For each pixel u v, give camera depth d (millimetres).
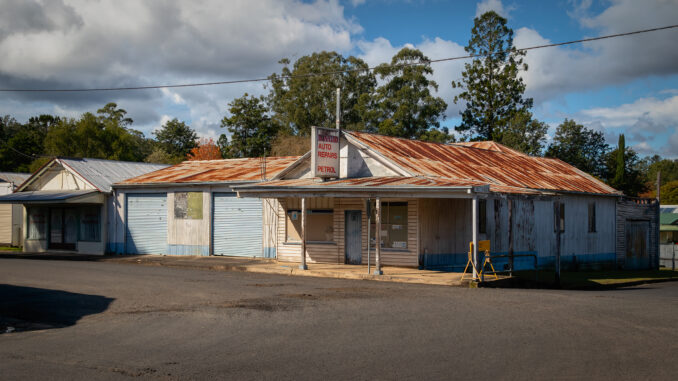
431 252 20094
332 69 61812
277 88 66438
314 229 22422
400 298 12727
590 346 7887
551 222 25391
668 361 7105
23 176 42375
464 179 20469
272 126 61344
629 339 8352
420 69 56938
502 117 55656
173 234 26859
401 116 54812
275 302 12055
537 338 8391
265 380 6301
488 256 17297
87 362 7195
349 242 21594
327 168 20812
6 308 11680
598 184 29781
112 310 11312
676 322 9797
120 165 32062
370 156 20719
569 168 31453
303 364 6977
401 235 20219
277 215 23922
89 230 29156
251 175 25766
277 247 23297
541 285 18656
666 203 76188
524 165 27891
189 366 6930
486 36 56344
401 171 19766
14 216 36062
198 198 26250
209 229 25859
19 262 23109
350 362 7055
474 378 6340
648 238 32094
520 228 23688
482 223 21781
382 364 6949
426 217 20016
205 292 13680
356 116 61844
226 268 21234
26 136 78500
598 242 28359
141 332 9109
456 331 8906
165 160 68125
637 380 6285
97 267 20797
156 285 15078
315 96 61344
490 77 56281
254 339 8430
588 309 11195
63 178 30328
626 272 27203
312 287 14781
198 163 31328
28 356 7586
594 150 60438
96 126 67312
